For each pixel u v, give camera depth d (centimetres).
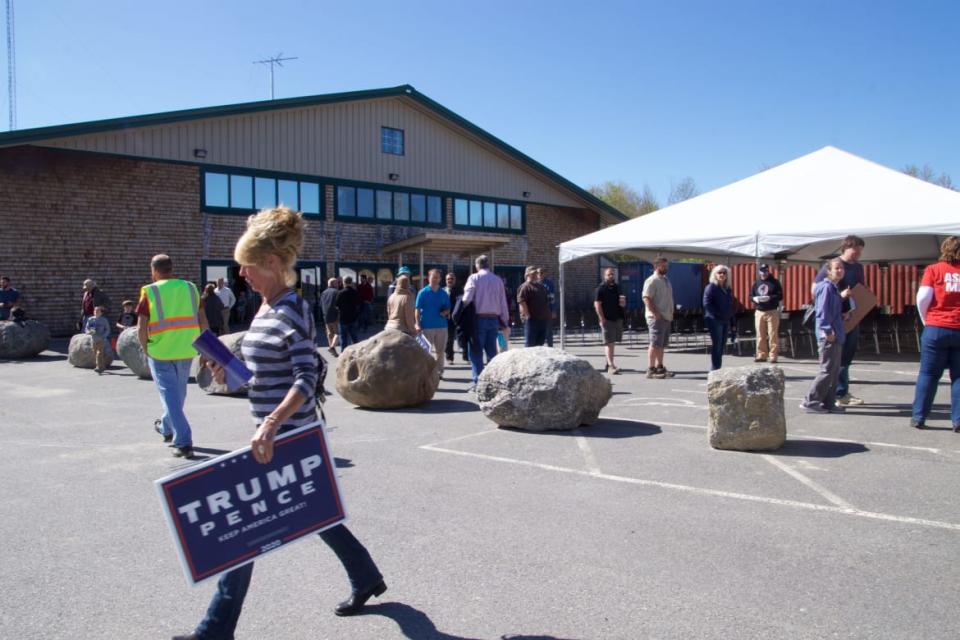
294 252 310
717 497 509
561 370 733
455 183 2814
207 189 2131
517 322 2439
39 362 1467
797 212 1128
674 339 2019
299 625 330
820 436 693
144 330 639
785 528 445
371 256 2556
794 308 1972
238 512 287
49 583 381
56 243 1858
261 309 311
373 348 873
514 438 710
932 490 518
